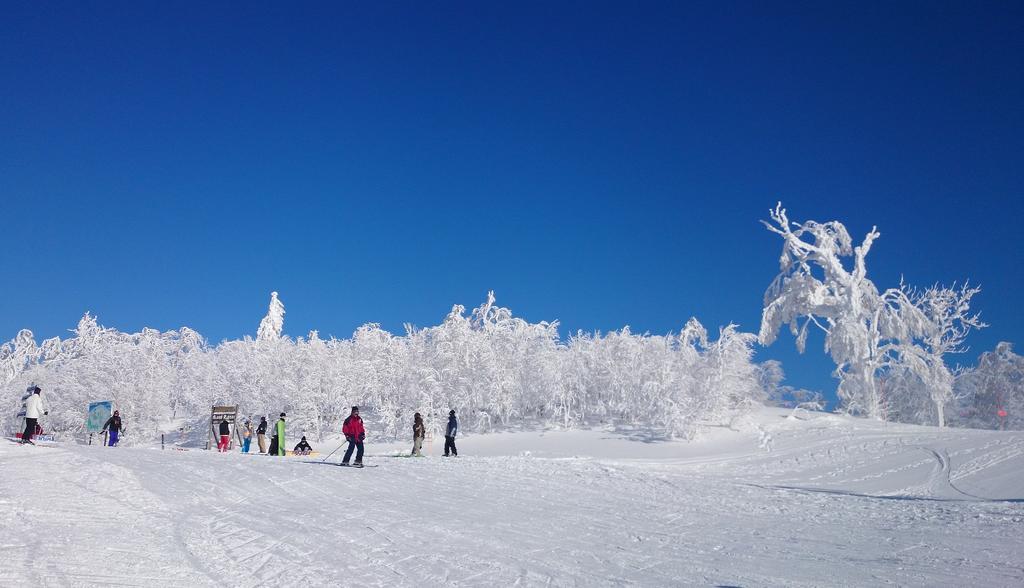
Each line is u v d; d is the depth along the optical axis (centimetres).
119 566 856
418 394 5891
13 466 1652
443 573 868
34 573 802
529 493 1652
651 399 5134
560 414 5669
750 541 1096
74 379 6644
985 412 6781
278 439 3198
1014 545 1037
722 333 5025
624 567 906
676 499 1606
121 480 1522
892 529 1212
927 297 5625
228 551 969
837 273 5531
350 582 823
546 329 6244
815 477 3053
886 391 6069
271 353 6838
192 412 7650
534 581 833
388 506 1394
